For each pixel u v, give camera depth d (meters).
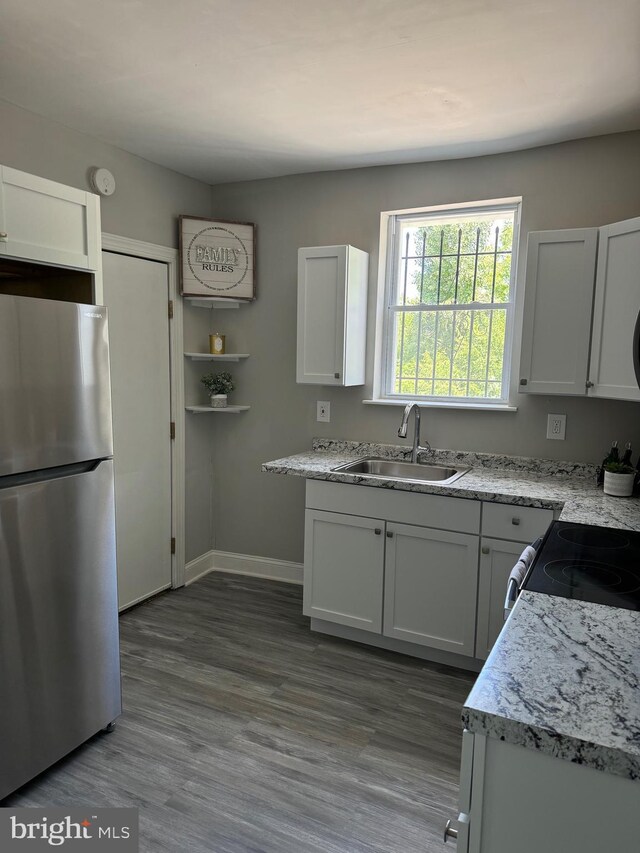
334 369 3.22
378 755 2.17
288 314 3.62
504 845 0.95
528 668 1.05
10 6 1.77
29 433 1.85
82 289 2.22
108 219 3.02
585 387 2.71
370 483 2.82
